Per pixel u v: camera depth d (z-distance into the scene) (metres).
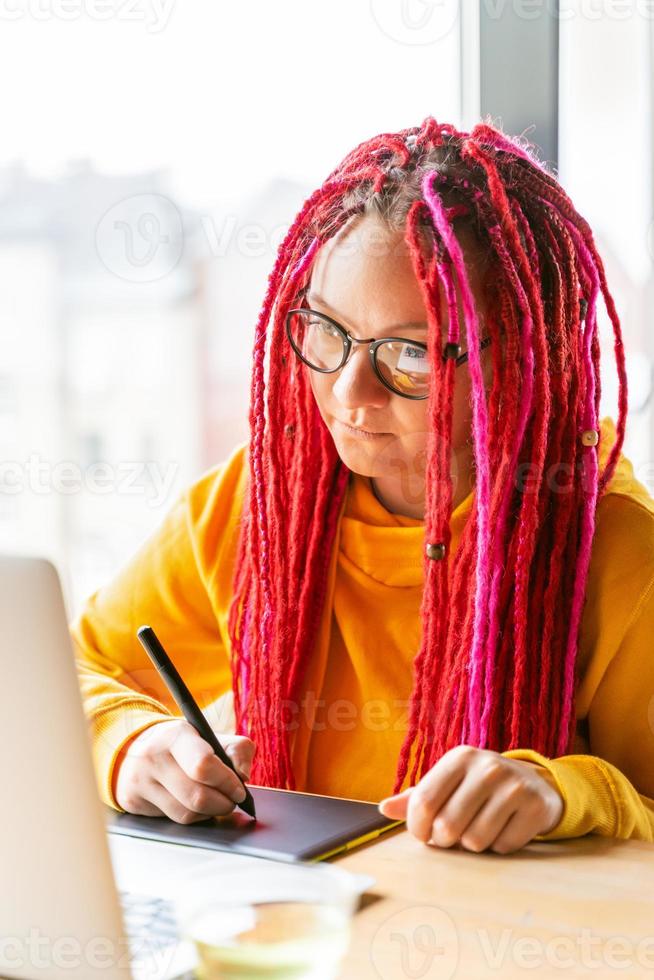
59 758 0.61
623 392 1.18
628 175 1.64
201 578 1.32
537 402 1.07
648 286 1.65
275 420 1.20
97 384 1.85
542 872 0.78
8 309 1.85
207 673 1.38
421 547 1.18
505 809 0.82
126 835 0.87
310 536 1.21
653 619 1.12
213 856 0.81
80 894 0.61
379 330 1.06
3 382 1.87
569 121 1.64
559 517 1.10
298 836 0.84
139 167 1.77
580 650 1.14
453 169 1.11
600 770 0.92
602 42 1.62
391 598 1.19
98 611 1.36
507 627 1.10
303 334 1.17
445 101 1.68
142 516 1.85
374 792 1.18
